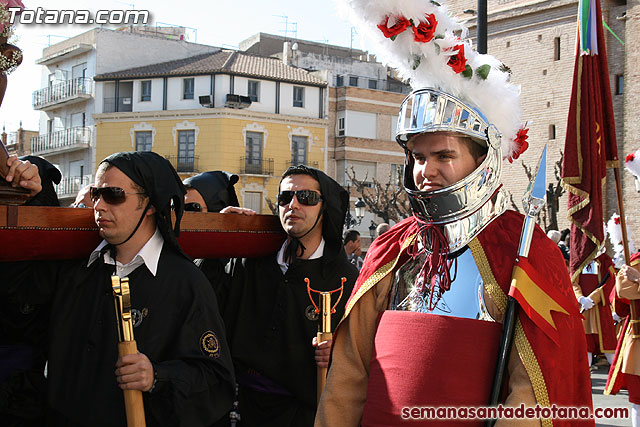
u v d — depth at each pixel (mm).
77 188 43812
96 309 3092
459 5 20141
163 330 3047
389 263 2504
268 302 4223
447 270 2316
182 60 43969
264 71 42125
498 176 2340
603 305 10195
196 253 3838
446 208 2307
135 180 3082
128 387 2760
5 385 3277
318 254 4277
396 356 2266
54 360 3098
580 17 5941
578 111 6160
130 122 41875
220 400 3062
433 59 2312
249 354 4156
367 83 45938
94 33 43312
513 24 24188
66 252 3150
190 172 40312
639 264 6852
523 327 2137
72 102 44344
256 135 41281
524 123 2535
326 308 3682
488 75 2344
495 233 2297
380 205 27000
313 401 4094
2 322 3377
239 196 40625
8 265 3256
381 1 2324
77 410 2992
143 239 3170
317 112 43062
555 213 18109
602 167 6160
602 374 10766
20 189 2980
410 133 2363
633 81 21641
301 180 4199
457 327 2201
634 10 21672
